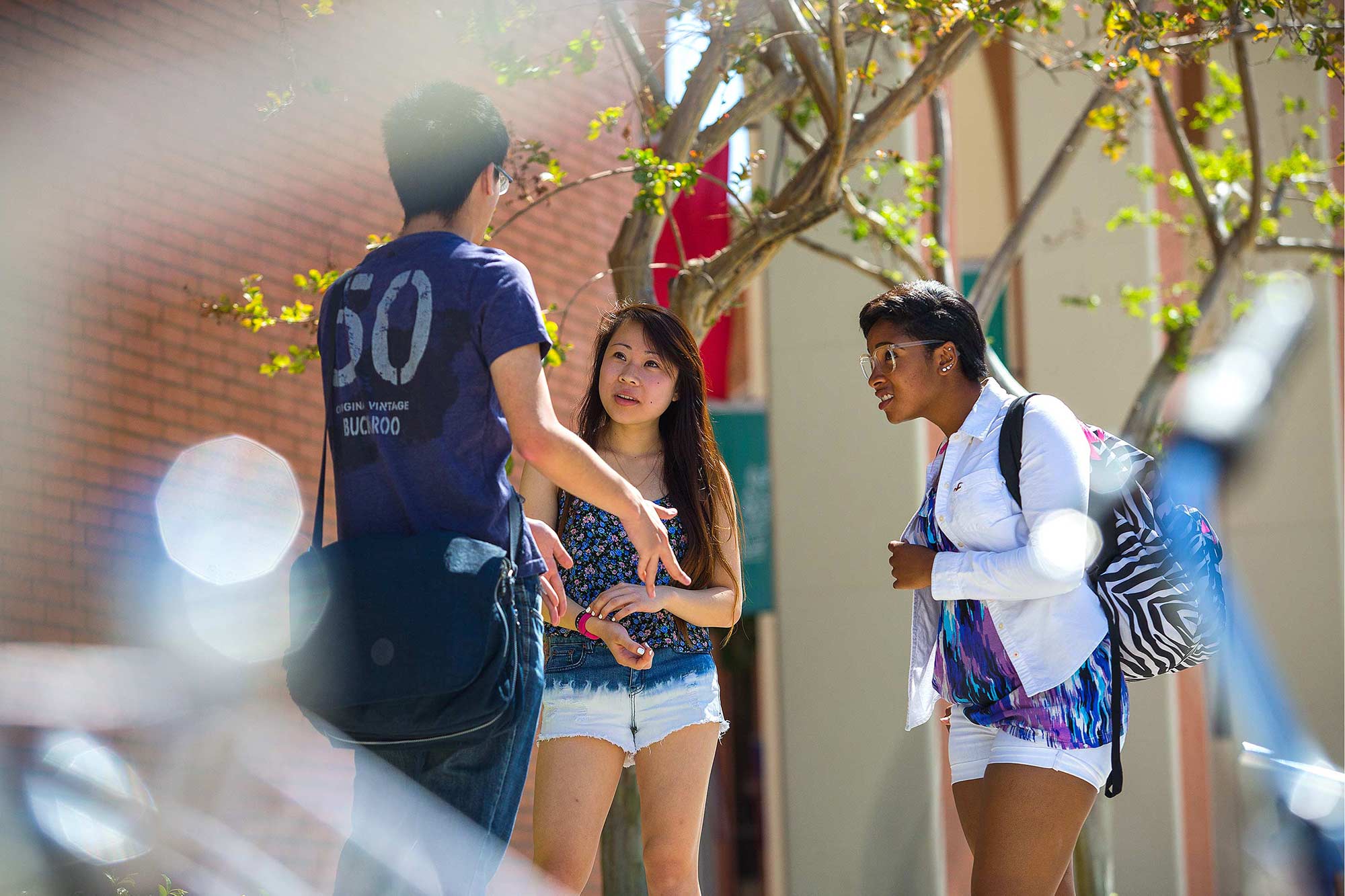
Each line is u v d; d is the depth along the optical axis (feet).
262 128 57.26
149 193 53.06
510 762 19.25
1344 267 68.74
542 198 41.37
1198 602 23.90
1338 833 26.20
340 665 17.67
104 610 50.03
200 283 55.01
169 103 53.83
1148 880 81.56
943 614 25.72
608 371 27.50
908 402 25.36
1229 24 40.09
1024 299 88.58
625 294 42.91
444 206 20.13
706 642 27.17
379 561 17.98
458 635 17.65
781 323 83.92
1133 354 85.97
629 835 39.14
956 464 25.08
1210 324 60.54
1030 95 89.40
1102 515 24.57
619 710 26.07
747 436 83.35
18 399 48.16
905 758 80.23
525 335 18.75
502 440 19.25
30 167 48.88
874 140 43.93
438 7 44.01
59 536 49.08
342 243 60.70
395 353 18.95
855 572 81.82
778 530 83.15
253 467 56.49
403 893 17.19
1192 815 82.38
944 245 58.13
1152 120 80.69
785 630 82.38
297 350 43.83
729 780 83.15
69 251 50.24
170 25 53.93
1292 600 81.05
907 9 41.09
